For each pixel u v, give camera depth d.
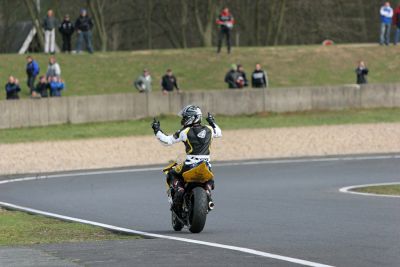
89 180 92.31
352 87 167.12
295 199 71.44
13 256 39.59
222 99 159.50
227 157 113.31
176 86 159.12
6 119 144.00
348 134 134.12
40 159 111.62
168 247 42.72
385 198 70.94
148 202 71.81
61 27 199.00
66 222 58.44
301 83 189.25
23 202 74.06
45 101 147.75
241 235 48.50
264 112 161.50
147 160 110.56
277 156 114.25
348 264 36.47
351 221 54.88
